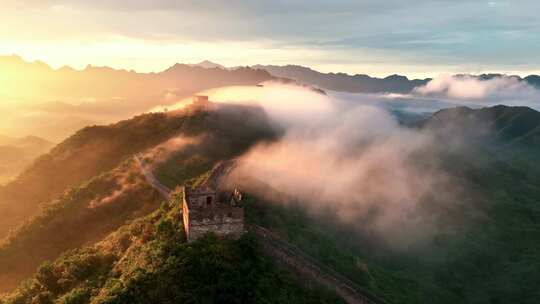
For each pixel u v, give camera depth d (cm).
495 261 13888
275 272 6406
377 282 8300
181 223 6981
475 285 12194
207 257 6041
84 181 14138
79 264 7606
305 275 6856
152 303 5606
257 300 5741
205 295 5641
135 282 5934
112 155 15812
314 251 7988
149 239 7219
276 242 7212
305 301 6184
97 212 10844
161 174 11688
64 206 11469
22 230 10912
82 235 10362
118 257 7538
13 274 9712
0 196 14488
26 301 7481
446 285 11581
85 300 6581
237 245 6512
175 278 5828
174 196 9075
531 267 13375
